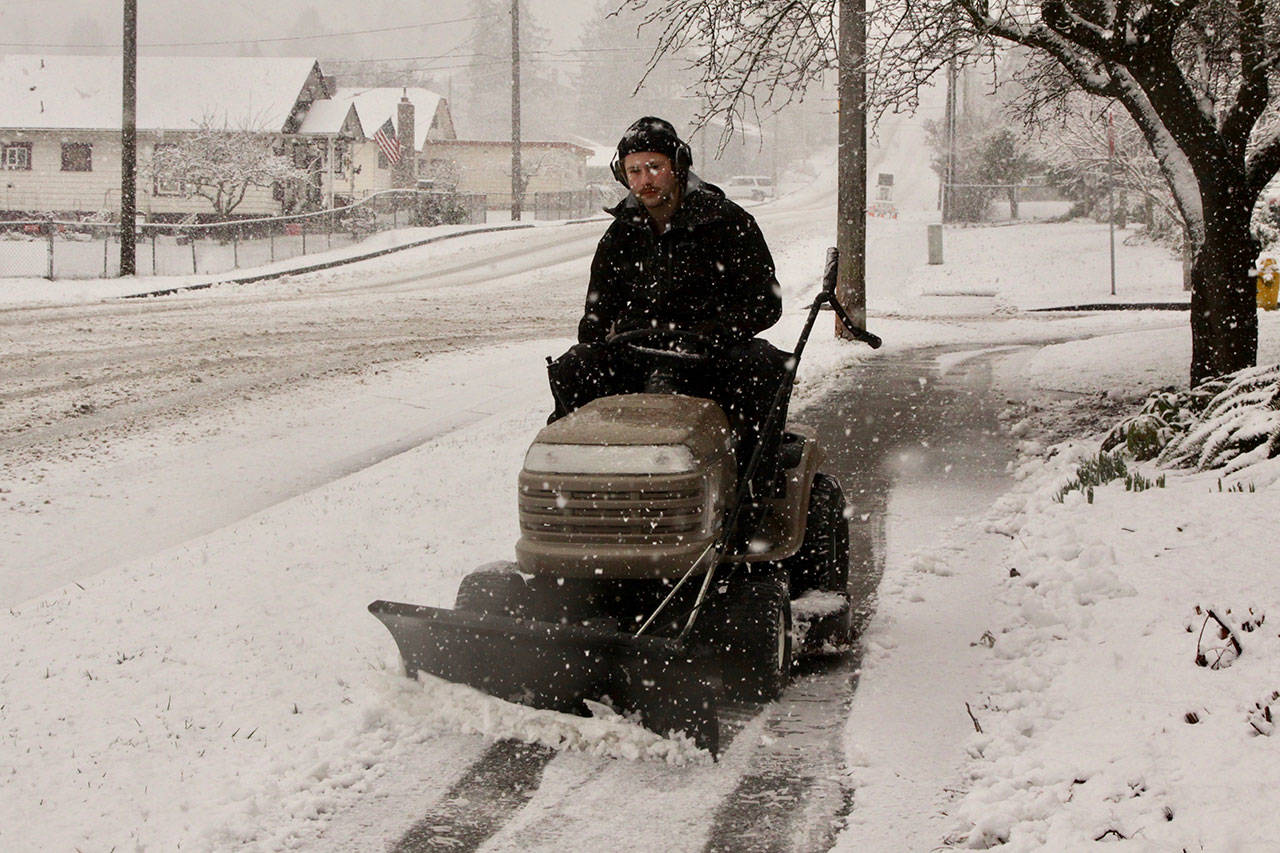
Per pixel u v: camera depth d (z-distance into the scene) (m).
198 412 13.29
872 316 27.20
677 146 5.32
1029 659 5.63
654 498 4.84
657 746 4.77
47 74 52.41
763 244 5.54
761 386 5.42
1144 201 39.47
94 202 50.91
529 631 4.66
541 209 65.31
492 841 4.17
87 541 8.71
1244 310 11.16
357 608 6.68
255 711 5.25
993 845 4.03
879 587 6.97
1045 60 13.78
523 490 5.03
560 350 18.78
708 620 5.00
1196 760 4.29
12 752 4.83
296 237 41.84
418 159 66.19
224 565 7.60
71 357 16.45
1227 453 8.72
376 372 16.22
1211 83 13.25
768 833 4.20
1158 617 5.82
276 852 4.08
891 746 4.85
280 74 52.28
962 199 53.72
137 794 4.47
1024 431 11.68
